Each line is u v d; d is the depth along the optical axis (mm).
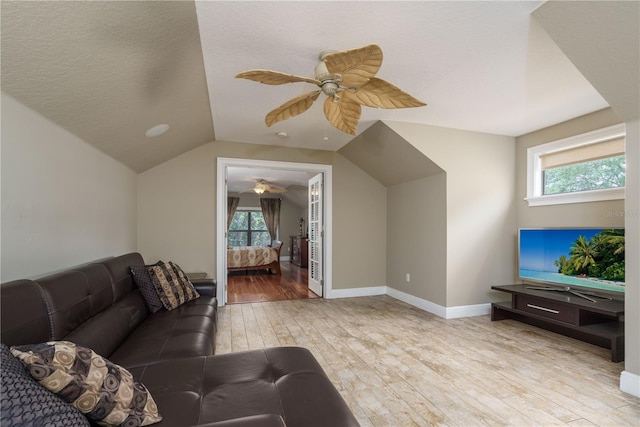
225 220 4270
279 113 2145
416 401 1935
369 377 2230
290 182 7746
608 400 1948
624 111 1973
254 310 3994
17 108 1664
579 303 2785
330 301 4508
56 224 2061
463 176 3734
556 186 3586
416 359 2533
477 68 2309
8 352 813
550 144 3566
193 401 1223
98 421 960
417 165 3902
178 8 1581
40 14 1258
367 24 1784
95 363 990
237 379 1408
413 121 3455
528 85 2574
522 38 1938
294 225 10617
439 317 3707
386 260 5020
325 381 1411
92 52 1594
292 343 2869
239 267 6938
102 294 1945
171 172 4020
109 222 2980
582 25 1626
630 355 2033
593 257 2949
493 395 2002
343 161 4828
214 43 1954
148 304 2555
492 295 3863
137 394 1068
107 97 2045
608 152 3037
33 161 1810
